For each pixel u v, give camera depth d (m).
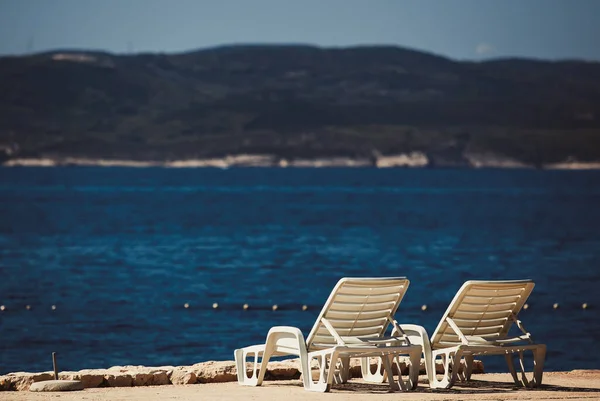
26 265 60.59
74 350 31.28
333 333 18.12
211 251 71.94
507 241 84.88
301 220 116.25
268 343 18.97
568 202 181.75
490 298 19.19
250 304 42.69
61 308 40.94
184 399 16.94
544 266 62.81
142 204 159.50
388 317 19.33
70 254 68.94
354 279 18.20
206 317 38.69
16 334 34.19
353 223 110.44
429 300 44.25
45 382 18.36
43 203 161.62
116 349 31.48
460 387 19.19
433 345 19.16
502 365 28.22
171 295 45.75
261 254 69.81
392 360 20.55
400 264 63.53
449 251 74.25
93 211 135.00
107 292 46.72
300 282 51.91
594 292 47.66
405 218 122.56
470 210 146.00
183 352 31.00
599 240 86.62
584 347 32.12
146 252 70.81
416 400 16.91
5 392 18.12
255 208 147.50
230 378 20.11
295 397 17.22
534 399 17.27
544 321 37.97
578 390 18.70
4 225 102.12
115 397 17.17
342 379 19.78
